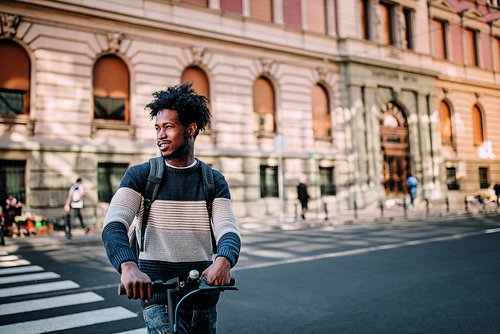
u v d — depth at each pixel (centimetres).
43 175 1510
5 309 552
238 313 535
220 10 1942
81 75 1609
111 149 1634
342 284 677
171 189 211
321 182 2278
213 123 1938
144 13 1741
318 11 2352
